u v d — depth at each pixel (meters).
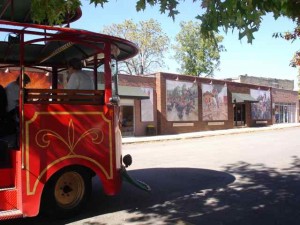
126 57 8.05
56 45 7.13
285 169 11.01
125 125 27.31
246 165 11.85
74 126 6.08
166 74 30.28
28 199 5.66
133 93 26.98
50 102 5.91
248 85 40.62
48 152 5.84
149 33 48.38
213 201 7.41
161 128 29.69
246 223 6.04
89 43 6.52
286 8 3.69
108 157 6.42
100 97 6.41
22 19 6.83
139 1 4.71
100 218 6.32
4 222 6.12
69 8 4.84
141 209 6.87
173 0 4.60
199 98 33.53
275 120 47.00
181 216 6.43
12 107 6.38
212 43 4.56
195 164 12.25
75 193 6.29
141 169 11.35
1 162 5.89
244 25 4.14
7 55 7.80
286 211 6.70
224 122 36.62
